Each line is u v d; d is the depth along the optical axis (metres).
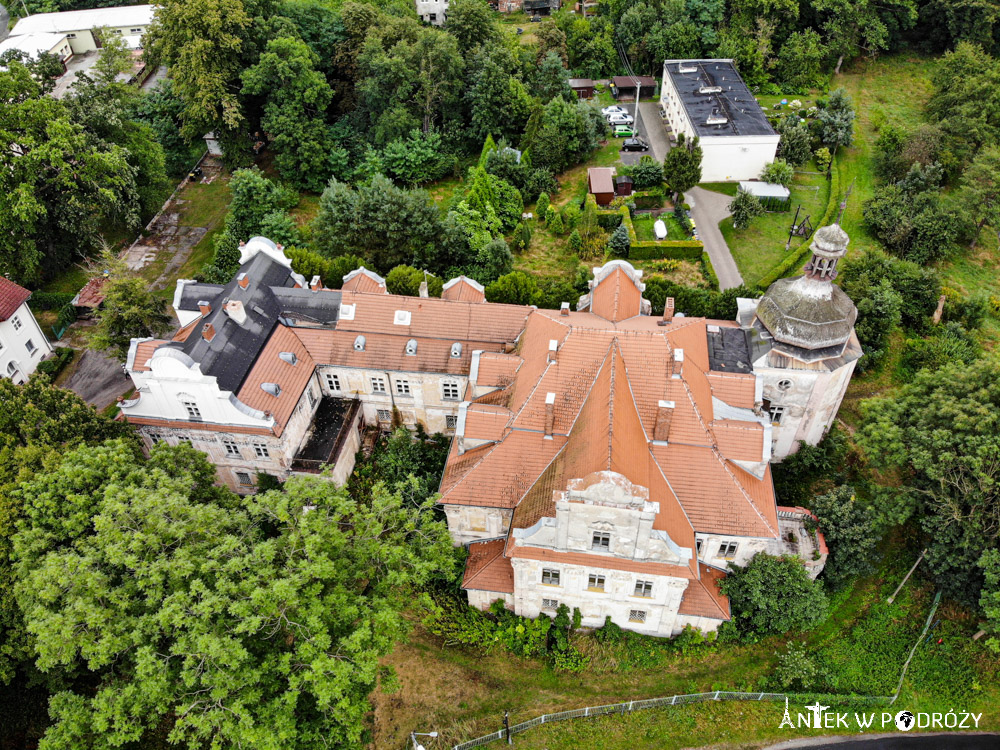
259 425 54.88
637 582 46.88
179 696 37.62
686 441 49.84
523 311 62.22
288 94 96.38
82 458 43.38
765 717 48.25
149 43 95.69
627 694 48.91
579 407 50.88
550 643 51.22
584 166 109.06
